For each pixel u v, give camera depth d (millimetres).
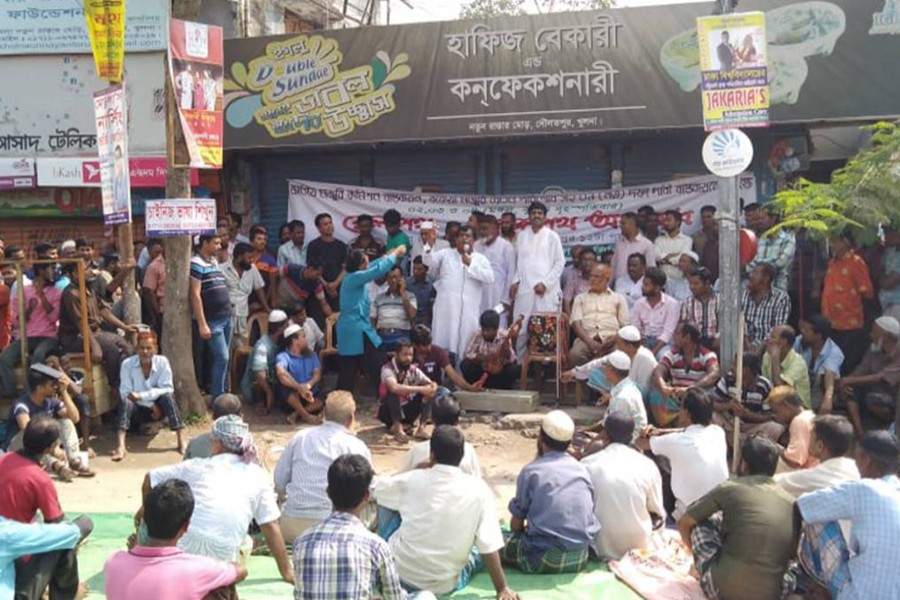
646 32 10086
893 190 7391
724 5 6848
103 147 8125
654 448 5648
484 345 9164
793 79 9734
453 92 10562
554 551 5137
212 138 8555
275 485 5531
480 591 4961
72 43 11539
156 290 9836
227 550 4457
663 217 10086
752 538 4398
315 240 10484
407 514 4863
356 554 3600
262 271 10375
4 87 11750
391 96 10695
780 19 9719
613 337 9031
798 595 4480
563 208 10977
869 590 3951
